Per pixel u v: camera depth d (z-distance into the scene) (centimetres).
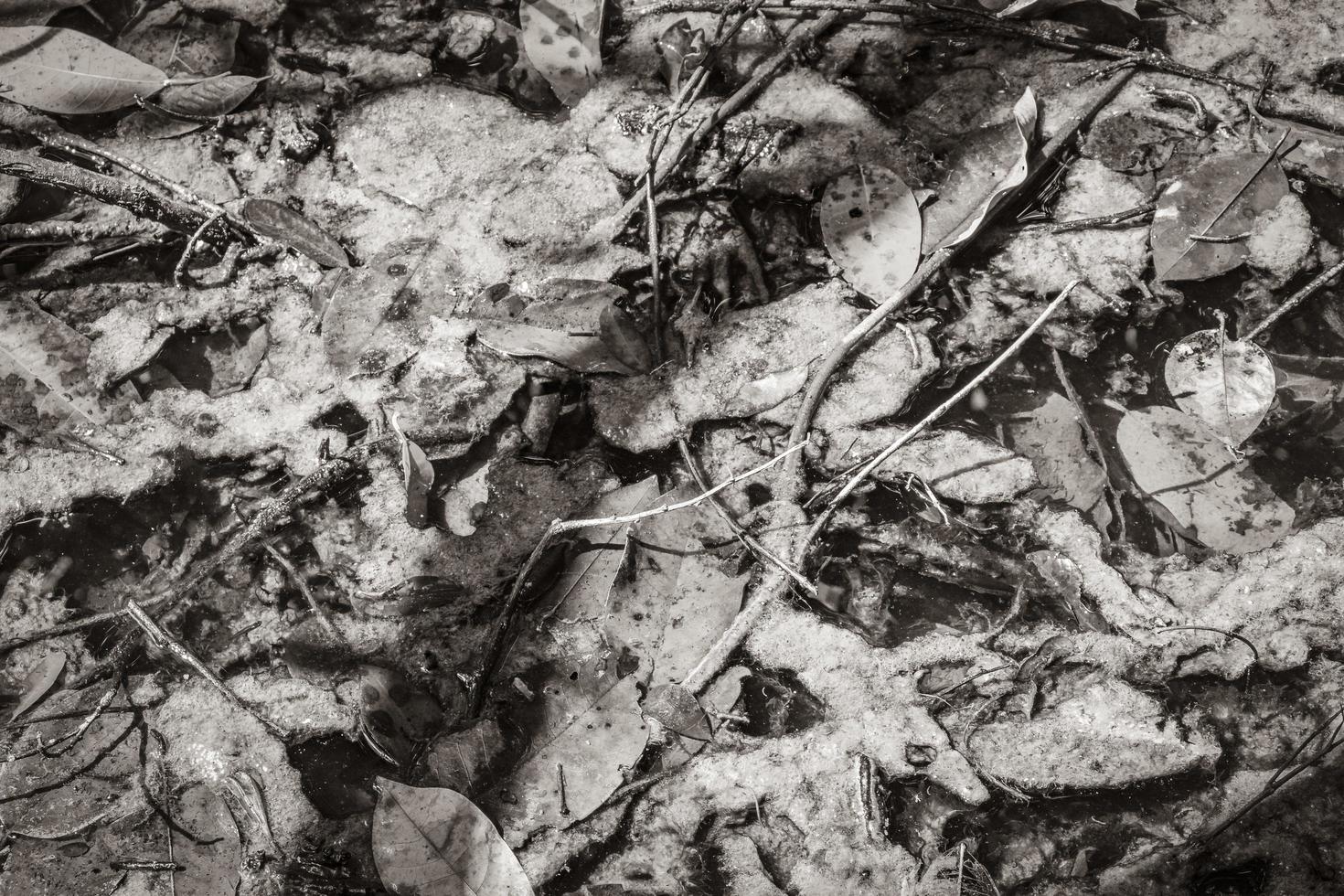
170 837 128
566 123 141
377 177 140
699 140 139
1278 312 135
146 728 130
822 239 137
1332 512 132
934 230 137
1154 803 128
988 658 129
